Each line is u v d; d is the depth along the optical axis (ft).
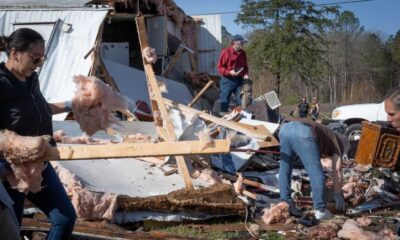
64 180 19.35
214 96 51.67
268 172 26.53
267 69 126.62
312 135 21.07
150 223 19.20
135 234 17.21
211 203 19.70
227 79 40.29
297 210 21.75
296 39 121.08
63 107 13.07
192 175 23.09
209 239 17.20
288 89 142.00
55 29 38.47
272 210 20.48
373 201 24.63
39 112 12.26
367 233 18.53
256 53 124.26
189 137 23.95
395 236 18.72
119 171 22.13
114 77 39.88
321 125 21.61
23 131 12.03
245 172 26.25
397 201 25.41
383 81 168.45
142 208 19.08
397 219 21.70
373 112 53.21
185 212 19.62
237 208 20.07
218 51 56.29
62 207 12.06
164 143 10.37
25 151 10.05
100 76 38.99
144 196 20.03
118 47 46.60
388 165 31.55
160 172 22.77
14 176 10.45
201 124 24.29
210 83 39.55
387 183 27.86
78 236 16.66
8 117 11.87
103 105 12.85
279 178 21.98
